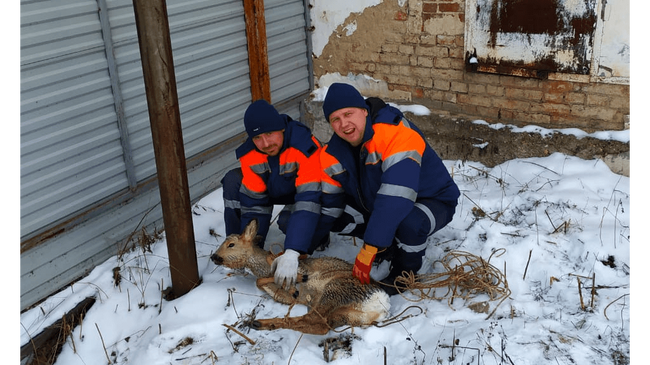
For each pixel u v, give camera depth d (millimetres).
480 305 3422
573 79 4766
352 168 3521
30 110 3645
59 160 3852
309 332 3330
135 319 3730
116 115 4191
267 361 3176
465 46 5152
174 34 4586
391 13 5477
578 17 4578
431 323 3340
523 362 2949
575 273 3732
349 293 3361
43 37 3654
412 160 3307
